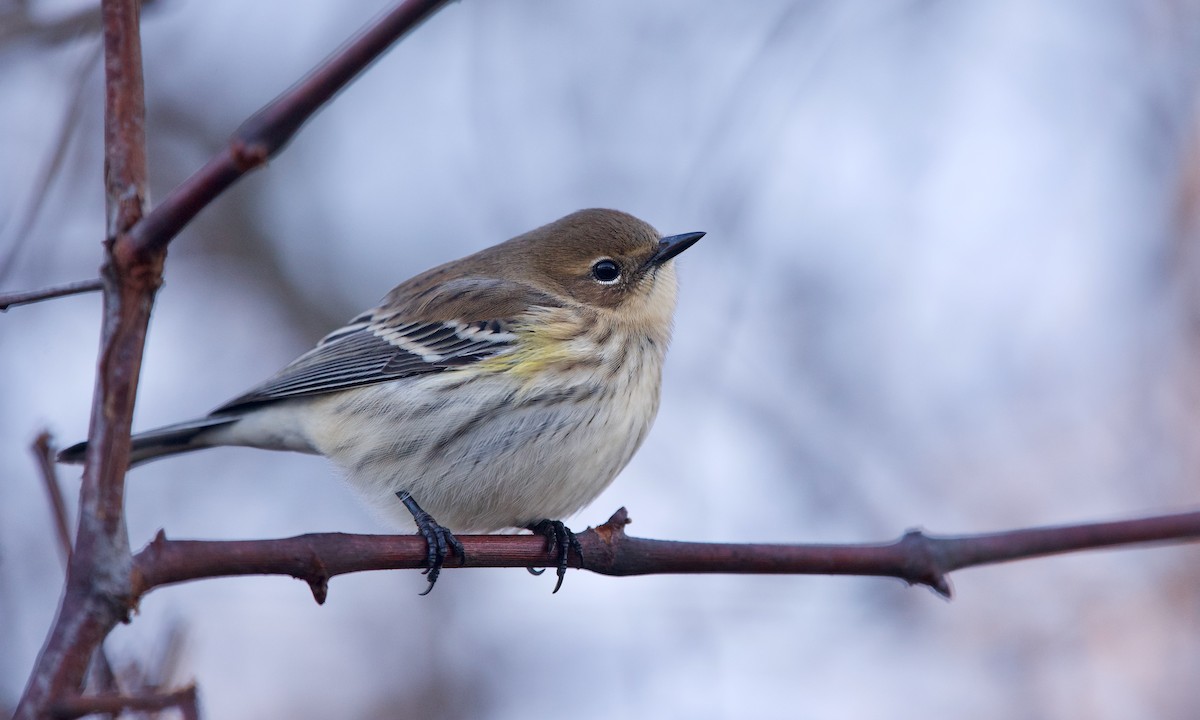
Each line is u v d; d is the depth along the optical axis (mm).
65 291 5945
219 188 5637
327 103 5723
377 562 7496
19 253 10602
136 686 7418
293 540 7227
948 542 8586
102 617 5707
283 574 7125
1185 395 16938
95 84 16281
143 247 5719
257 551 6922
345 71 5645
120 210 5793
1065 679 15586
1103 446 17000
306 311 19766
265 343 19688
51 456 7117
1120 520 8500
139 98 5941
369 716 16969
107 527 5770
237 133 5652
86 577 5711
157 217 5664
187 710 5527
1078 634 15797
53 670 5520
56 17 12031
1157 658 15531
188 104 19891
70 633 5621
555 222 13625
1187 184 17453
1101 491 16750
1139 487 16719
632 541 8648
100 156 17000
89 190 17125
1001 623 15898
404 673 17250
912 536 8641
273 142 5648
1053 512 16688
